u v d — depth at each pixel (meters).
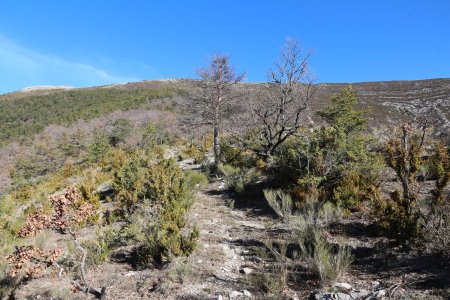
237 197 14.45
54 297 6.46
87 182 18.28
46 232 10.64
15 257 6.05
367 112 16.05
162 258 7.67
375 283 5.83
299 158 12.95
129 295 6.31
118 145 46.66
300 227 8.65
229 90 22.59
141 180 13.38
